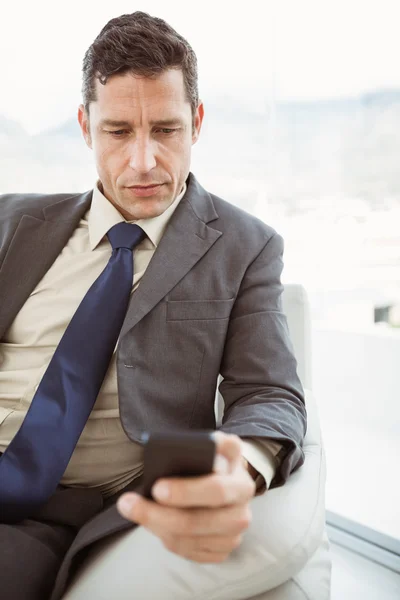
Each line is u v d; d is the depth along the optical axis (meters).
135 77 1.01
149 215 1.09
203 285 1.08
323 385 2.05
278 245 1.18
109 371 1.03
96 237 1.16
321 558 0.94
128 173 1.06
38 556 0.82
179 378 1.05
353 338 1.95
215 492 0.58
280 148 1.99
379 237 1.83
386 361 1.88
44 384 0.96
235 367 1.06
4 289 1.15
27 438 0.91
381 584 1.45
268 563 0.74
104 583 0.76
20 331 1.13
